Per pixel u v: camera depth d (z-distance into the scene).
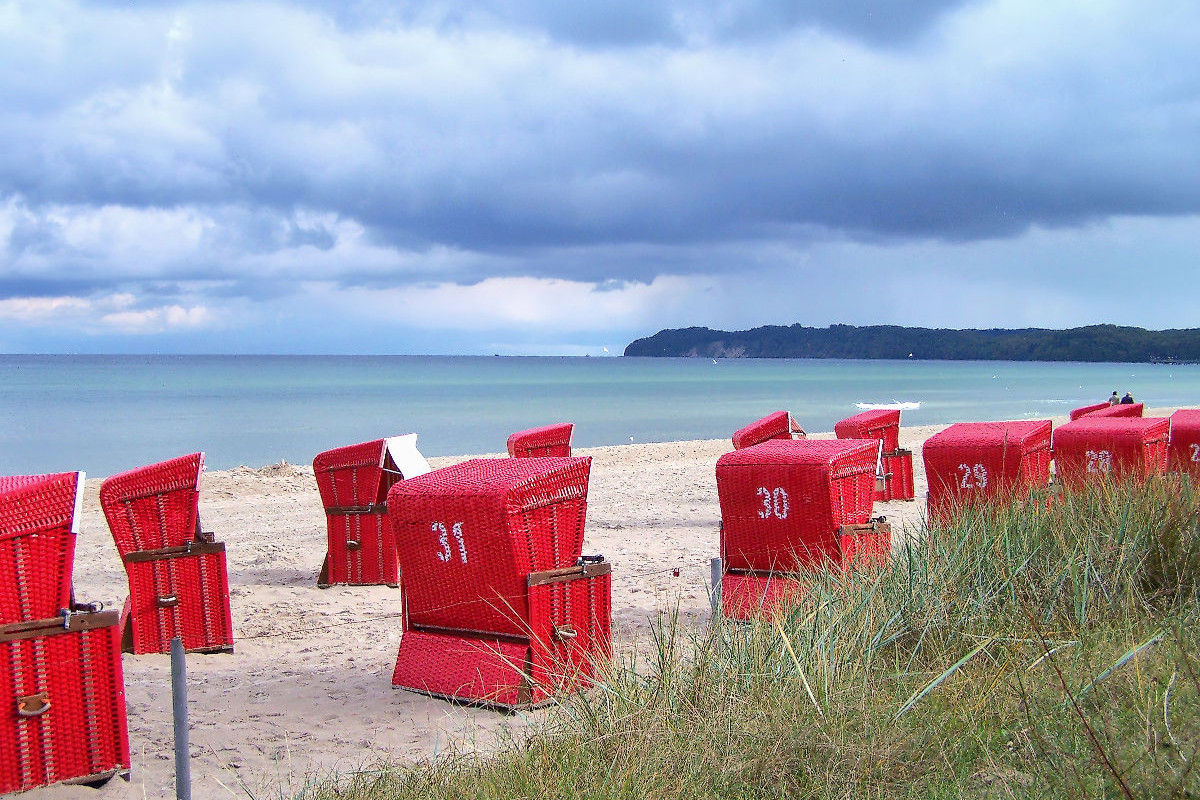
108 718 4.98
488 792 4.04
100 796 4.80
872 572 6.36
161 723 5.83
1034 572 6.14
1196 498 6.90
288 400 67.12
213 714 5.99
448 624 6.42
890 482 15.34
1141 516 6.62
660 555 11.31
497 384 97.00
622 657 5.74
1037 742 3.84
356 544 10.07
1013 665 4.86
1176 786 3.31
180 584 7.49
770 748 4.12
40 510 4.84
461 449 34.66
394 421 48.38
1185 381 112.19
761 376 127.62
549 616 6.14
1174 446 10.88
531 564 6.12
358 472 10.05
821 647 4.98
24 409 56.16
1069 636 5.29
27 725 4.82
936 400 68.31
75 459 32.03
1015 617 5.46
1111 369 198.00
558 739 4.59
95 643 4.96
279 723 5.81
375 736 5.54
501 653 6.11
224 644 7.56
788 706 4.45
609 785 3.95
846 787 3.84
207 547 7.54
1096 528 6.61
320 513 15.87
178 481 7.45
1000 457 9.43
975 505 8.20
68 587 4.94
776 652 5.04
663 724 4.45
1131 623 5.33
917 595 5.84
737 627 5.53
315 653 7.51
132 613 7.40
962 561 6.30
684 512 15.18
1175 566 6.06
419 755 5.14
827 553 7.66
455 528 6.17
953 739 4.18
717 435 41.34
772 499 7.82
